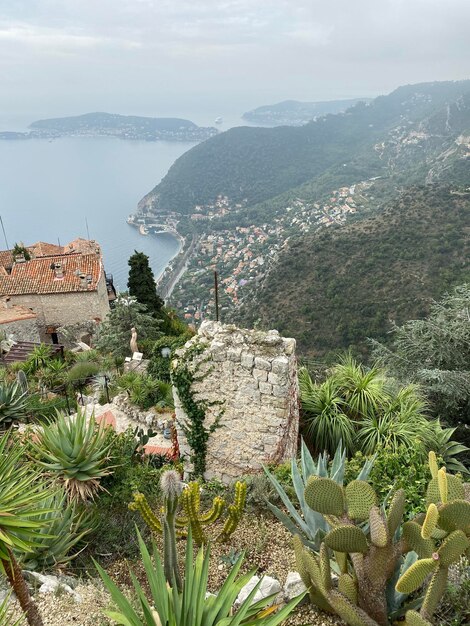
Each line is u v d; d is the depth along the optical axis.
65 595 5.67
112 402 15.20
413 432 9.62
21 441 8.41
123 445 8.84
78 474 7.46
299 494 6.05
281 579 6.03
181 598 4.36
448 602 4.89
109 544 7.09
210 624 4.03
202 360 8.91
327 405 10.27
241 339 8.88
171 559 4.96
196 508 6.52
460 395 11.51
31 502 4.93
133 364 18.86
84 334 30.95
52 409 14.15
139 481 7.97
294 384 9.48
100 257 34.94
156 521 6.68
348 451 9.86
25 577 5.97
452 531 4.08
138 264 29.95
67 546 6.54
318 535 5.26
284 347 8.94
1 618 4.37
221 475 9.36
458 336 12.98
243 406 8.88
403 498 4.33
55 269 31.28
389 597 4.70
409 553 4.97
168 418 13.63
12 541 4.33
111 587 4.08
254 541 6.84
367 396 10.48
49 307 30.62
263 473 8.28
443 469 4.13
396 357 13.62
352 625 4.20
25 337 28.59
